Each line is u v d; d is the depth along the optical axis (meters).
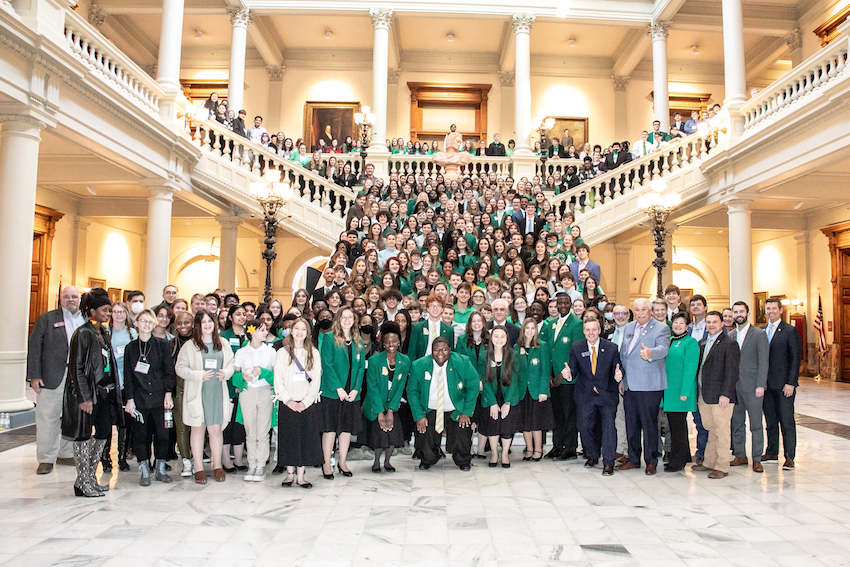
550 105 20.25
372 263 8.55
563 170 15.11
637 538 4.05
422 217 10.52
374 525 4.27
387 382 5.86
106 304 5.04
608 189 13.02
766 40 18.38
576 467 6.14
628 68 19.77
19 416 7.52
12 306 7.45
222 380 5.52
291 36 19.33
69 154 10.81
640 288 18.52
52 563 3.55
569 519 4.44
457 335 7.16
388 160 14.96
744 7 16.55
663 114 16.27
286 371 5.27
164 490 5.16
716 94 20.48
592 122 20.28
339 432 5.72
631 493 5.16
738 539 4.06
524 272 8.62
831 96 8.42
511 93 20.22
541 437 6.60
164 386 5.41
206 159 12.31
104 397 4.98
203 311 5.47
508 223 10.13
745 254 11.42
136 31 18.73
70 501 4.79
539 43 19.34
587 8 16.33
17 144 7.39
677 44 19.08
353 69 20.33
